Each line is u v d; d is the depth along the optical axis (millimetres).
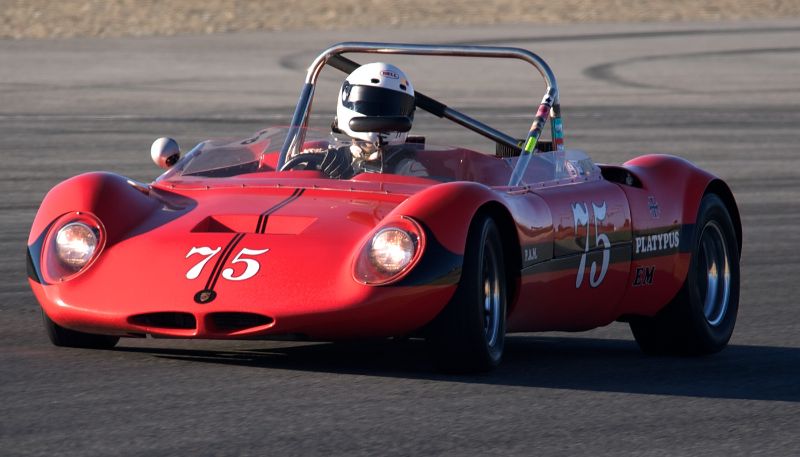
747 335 28094
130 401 18875
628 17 172250
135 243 21328
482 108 85000
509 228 22047
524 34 147625
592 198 24797
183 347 23766
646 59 123375
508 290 22391
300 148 26719
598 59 123188
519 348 26000
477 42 138000
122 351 22984
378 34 145500
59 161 58156
